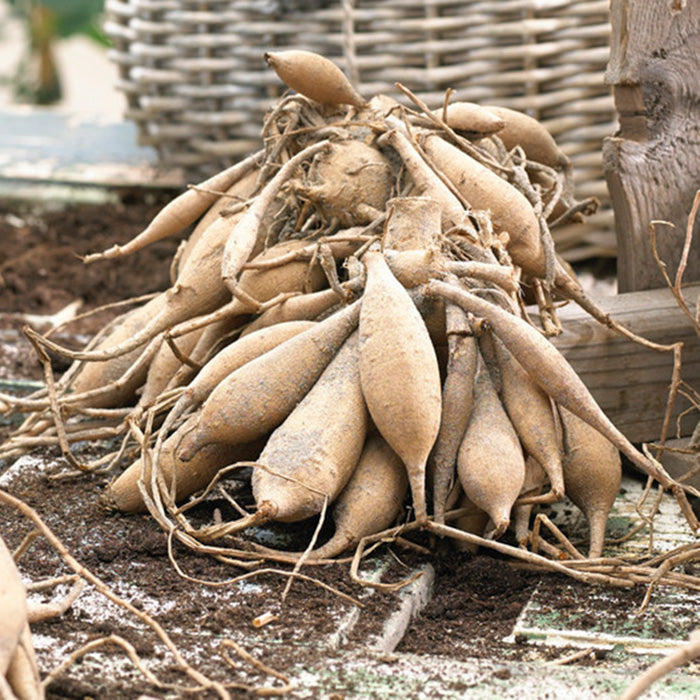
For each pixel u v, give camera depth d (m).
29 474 1.43
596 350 1.45
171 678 1.20
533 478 1.34
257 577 1.30
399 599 1.29
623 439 1.32
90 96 3.95
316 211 1.42
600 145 1.81
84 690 1.19
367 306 1.32
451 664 1.22
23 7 3.19
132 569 1.31
